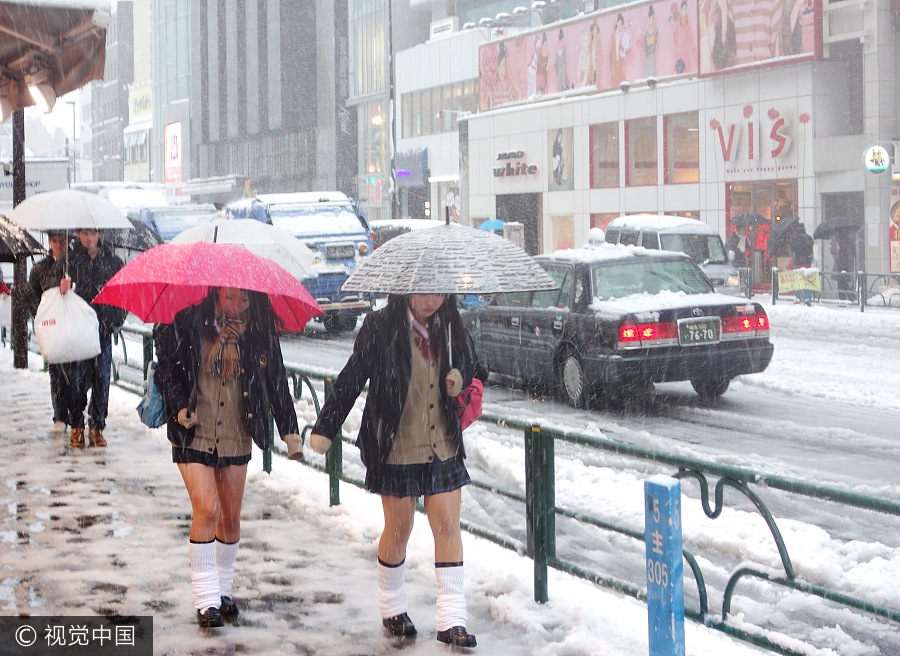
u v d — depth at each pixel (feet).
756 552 38.09
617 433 63.10
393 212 229.66
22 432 62.75
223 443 30.35
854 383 81.66
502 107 285.02
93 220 55.36
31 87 47.88
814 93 194.39
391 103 228.43
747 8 204.33
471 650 28.43
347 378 28.45
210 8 498.28
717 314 69.77
